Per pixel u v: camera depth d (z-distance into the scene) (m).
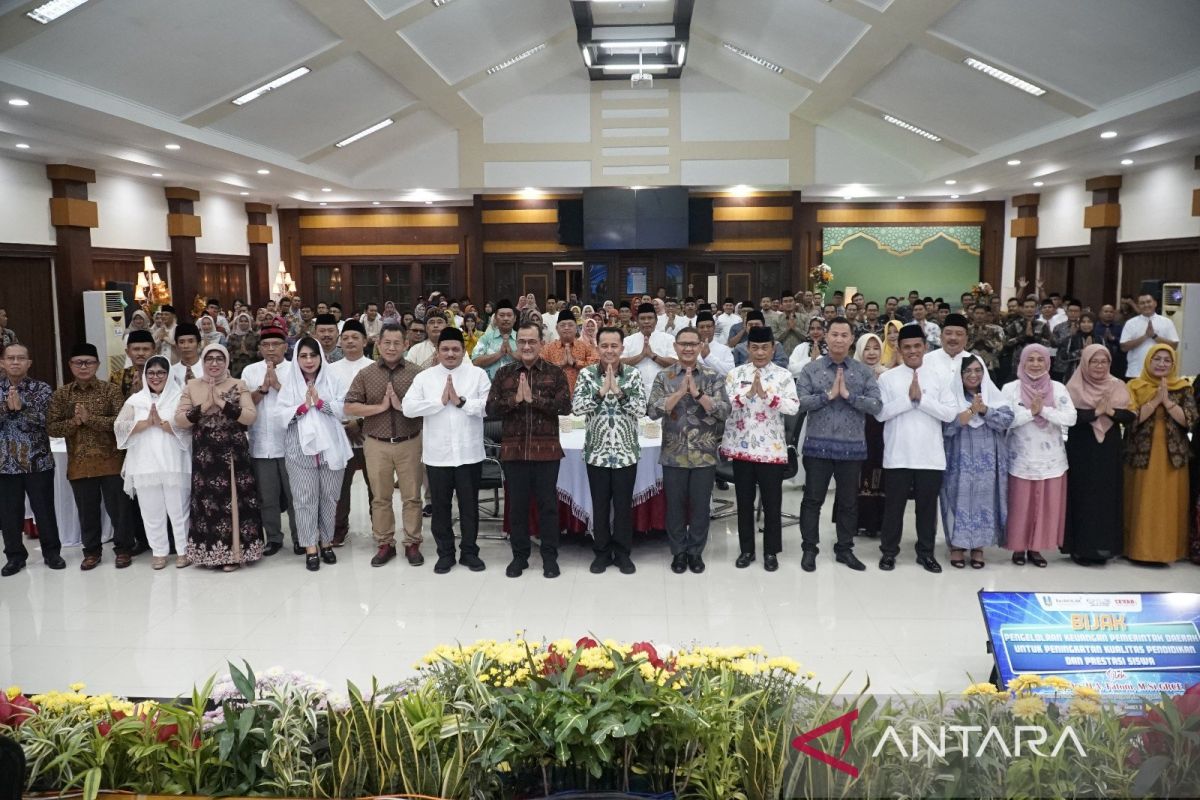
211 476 5.04
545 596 4.61
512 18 10.99
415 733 2.02
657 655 2.40
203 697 2.21
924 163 14.30
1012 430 4.94
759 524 6.05
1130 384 4.98
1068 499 5.04
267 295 16.42
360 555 5.45
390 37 9.72
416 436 5.20
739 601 4.49
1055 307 11.76
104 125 9.15
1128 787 1.83
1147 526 4.89
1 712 2.17
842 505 5.05
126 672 3.69
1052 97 9.55
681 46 11.68
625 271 16.28
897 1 8.63
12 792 1.64
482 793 2.04
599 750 2.02
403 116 13.01
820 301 11.71
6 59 7.27
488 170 15.13
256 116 10.54
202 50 8.34
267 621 4.27
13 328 10.62
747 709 2.12
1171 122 9.39
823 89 12.48
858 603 4.45
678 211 15.36
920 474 4.91
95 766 2.07
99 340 10.96
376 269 17.02
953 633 4.02
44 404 5.16
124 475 5.10
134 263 12.62
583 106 15.06
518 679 2.28
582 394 4.88
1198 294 9.88
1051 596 2.75
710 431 4.89
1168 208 11.66
